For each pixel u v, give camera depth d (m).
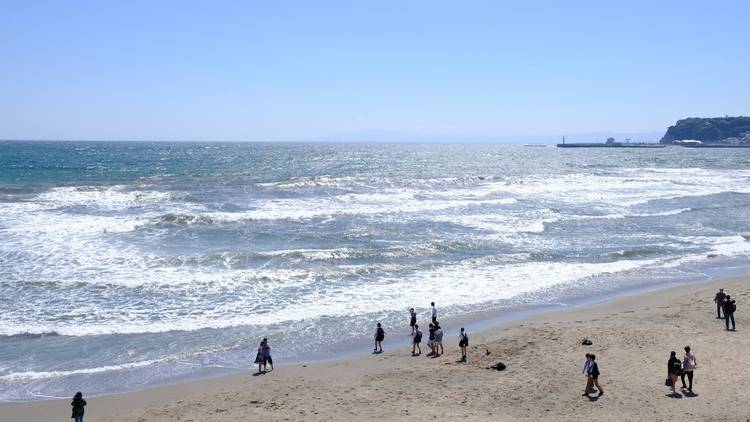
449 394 15.34
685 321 21.62
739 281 28.20
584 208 50.78
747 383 15.41
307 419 13.88
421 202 51.38
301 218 41.81
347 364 17.98
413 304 24.11
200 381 16.70
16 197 46.22
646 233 40.00
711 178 83.31
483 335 20.58
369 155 160.75
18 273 26.27
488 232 38.88
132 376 17.02
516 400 14.82
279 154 154.12
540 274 28.94
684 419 13.38
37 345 19.08
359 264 29.78
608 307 23.98
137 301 23.42
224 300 23.88
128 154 137.88
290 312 22.73
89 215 39.53
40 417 14.38
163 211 42.59
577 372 16.66
